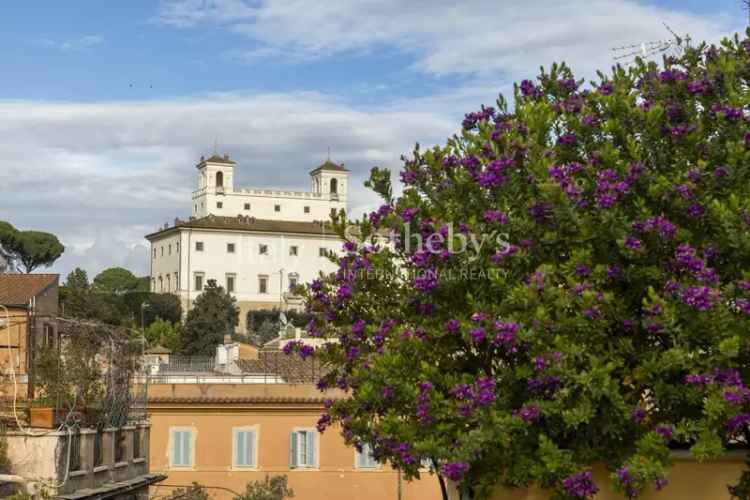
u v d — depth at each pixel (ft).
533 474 41.04
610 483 43.37
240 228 507.71
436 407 41.73
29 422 68.74
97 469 73.82
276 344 196.34
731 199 39.47
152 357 153.89
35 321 75.05
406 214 45.98
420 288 43.60
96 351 75.15
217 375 135.95
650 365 39.09
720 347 36.94
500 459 42.78
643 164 41.55
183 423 122.42
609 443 41.78
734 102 42.29
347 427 47.75
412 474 43.04
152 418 122.11
